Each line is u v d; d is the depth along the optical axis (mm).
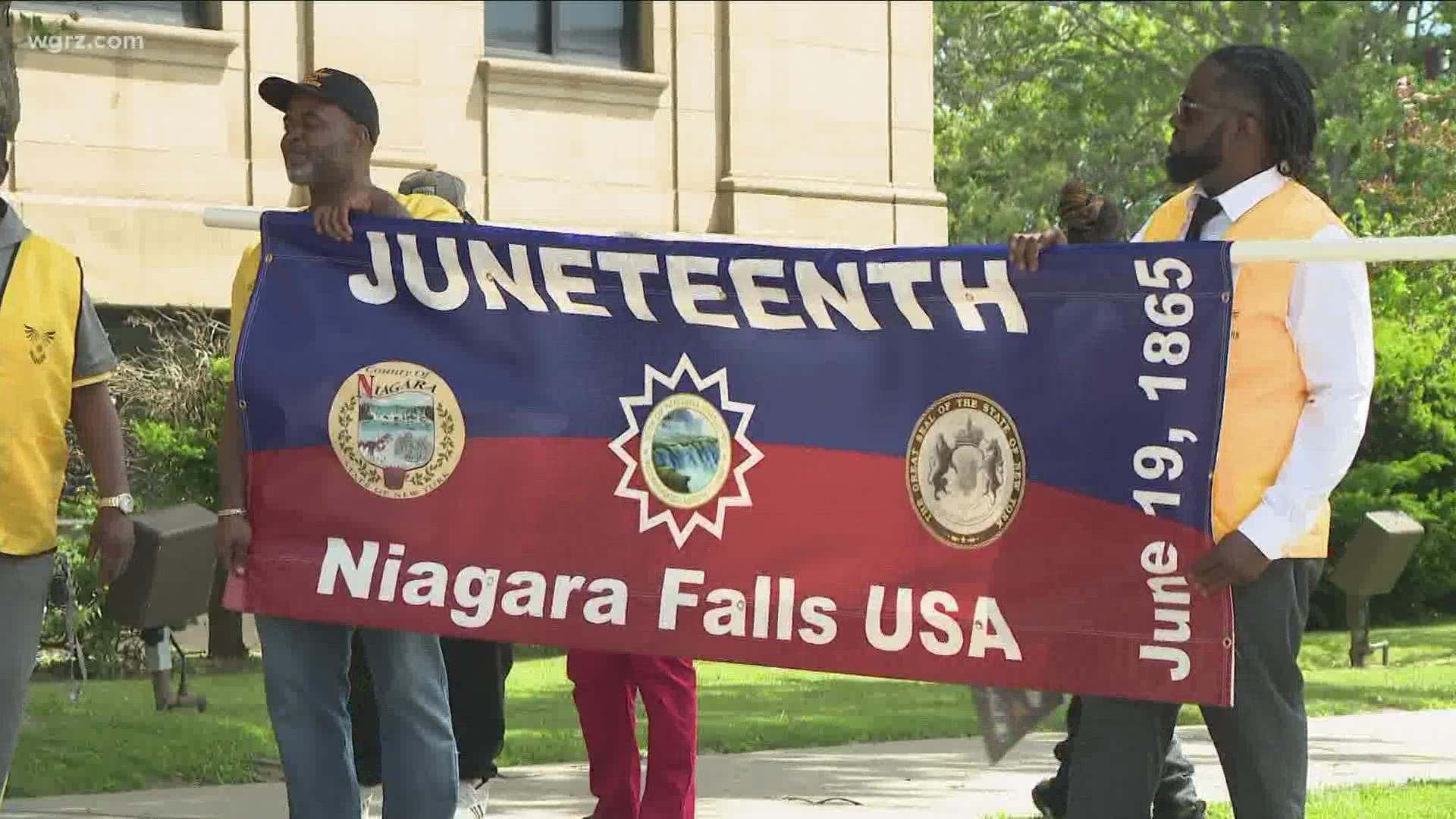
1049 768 8359
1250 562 4207
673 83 18344
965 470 4539
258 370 4918
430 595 4863
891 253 4562
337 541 4914
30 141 15383
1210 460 4309
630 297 4801
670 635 4758
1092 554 4422
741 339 4734
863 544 4633
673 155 18312
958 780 7977
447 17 17141
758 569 4707
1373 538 14242
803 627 4660
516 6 17859
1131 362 4379
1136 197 36594
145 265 15578
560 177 17703
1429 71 31234
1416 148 25578
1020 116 35906
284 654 4980
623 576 4793
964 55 39812
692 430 4762
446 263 4883
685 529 4770
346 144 4945
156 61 15906
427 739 5008
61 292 5074
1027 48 38406
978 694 4605
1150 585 4363
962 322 4543
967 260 4492
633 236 4785
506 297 4871
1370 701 11328
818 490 4668
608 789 6234
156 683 10227
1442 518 17609
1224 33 33812
